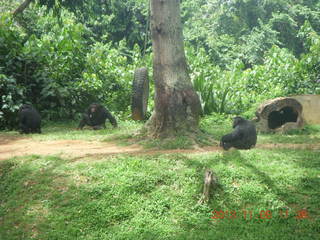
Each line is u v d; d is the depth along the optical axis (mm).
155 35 10352
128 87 18859
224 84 18953
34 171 7680
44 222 6016
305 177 6586
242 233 5418
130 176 6922
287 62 19672
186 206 6141
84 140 11000
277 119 13820
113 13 32656
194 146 9266
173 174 6961
